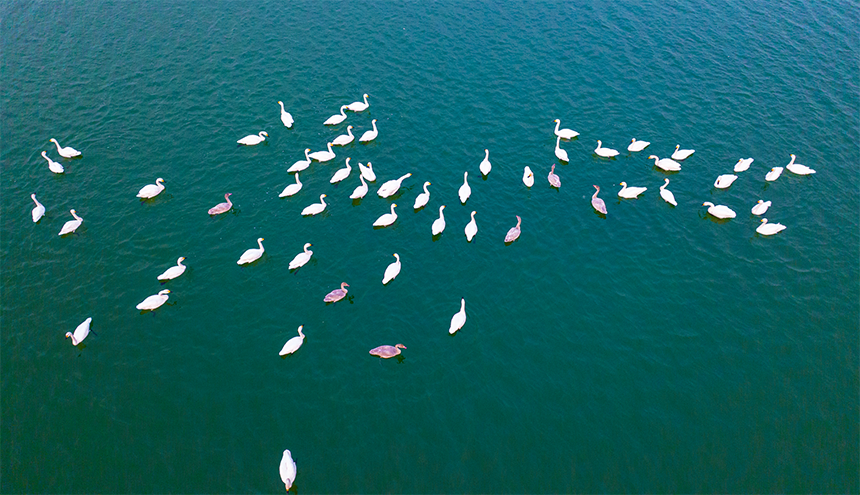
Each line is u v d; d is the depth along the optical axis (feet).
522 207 161.58
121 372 117.70
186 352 121.90
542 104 199.72
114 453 104.53
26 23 236.02
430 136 186.19
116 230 151.33
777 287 138.72
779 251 148.46
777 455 106.42
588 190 168.35
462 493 100.32
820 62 221.25
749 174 173.58
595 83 209.36
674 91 205.98
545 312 132.16
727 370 120.37
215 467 103.14
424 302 134.00
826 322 130.62
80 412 110.52
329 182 169.17
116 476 101.45
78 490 99.66
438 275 140.97
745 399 115.03
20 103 194.29
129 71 210.18
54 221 153.58
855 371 120.67
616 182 171.53
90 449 104.94
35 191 162.61
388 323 128.88
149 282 137.59
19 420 109.09
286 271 141.28
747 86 208.54
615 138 187.42
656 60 221.25
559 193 166.81
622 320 130.62
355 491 100.42
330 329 127.24
